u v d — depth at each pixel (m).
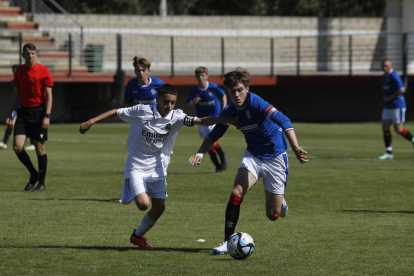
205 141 19.91
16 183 34.78
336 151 57.22
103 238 21.11
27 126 31.45
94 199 29.61
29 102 30.98
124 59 112.31
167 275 16.38
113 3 137.00
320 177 39.09
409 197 31.23
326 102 110.00
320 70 121.38
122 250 19.34
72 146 59.34
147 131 18.98
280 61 119.56
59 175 38.53
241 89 18.62
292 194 32.28
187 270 16.92
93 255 18.61
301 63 120.81
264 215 26.27
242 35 118.81
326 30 121.81
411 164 46.34
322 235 21.94
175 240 21.02
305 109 111.31
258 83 101.19
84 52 101.88
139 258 18.31
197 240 21.02
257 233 22.31
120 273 16.58
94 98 99.50
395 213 26.78
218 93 41.94
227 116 19.53
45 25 107.56
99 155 51.47
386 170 42.66
